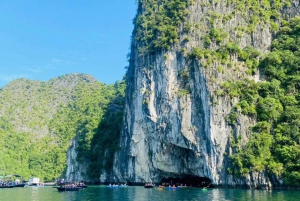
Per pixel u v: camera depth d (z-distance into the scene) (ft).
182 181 284.61
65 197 193.26
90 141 395.14
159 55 271.08
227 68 239.30
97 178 367.25
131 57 319.06
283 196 158.81
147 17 300.20
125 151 305.12
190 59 252.62
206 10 267.39
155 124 265.95
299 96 221.25
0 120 592.19
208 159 229.45
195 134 238.27
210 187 232.12
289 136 204.44
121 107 438.81
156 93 269.64
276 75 237.45
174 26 267.80
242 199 150.51
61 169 472.03
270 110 216.13
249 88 229.66
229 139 221.25
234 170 212.02
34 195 212.43
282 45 250.57
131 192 214.48
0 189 285.64
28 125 609.42
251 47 249.55
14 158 503.20
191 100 244.83
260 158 203.62
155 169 280.72
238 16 262.67
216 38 250.98
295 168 191.52
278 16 267.18
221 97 230.07
